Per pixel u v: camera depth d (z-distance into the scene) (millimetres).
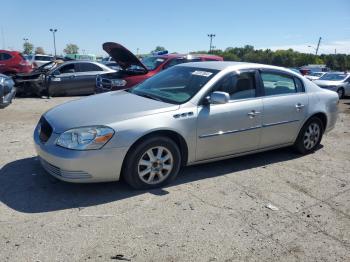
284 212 4148
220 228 3711
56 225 3604
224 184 4828
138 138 4211
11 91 9672
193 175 5070
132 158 4273
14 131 7215
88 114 4328
